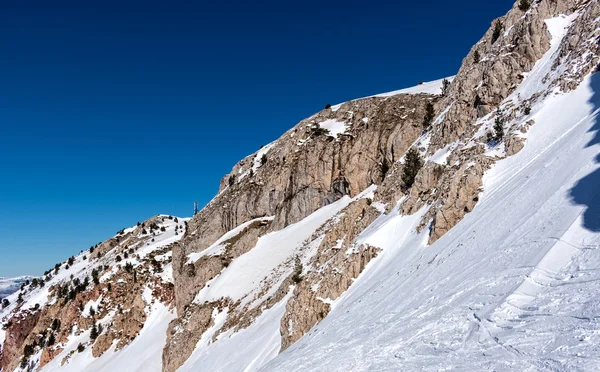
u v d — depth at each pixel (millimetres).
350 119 93438
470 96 50781
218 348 56125
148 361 80875
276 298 55625
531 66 46094
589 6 41156
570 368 11234
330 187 82750
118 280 123875
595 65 35219
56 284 177375
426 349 16969
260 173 99875
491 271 20719
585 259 16672
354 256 40969
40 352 116062
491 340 14984
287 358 30906
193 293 84438
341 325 30266
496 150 36312
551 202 22703
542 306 15445
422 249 33094
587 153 24609
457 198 33500
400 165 55031
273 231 85062
